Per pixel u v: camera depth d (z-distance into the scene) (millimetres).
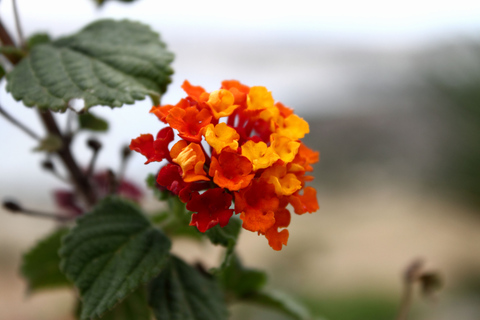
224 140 138
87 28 170
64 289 197
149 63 161
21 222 643
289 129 148
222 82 154
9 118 169
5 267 573
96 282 153
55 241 183
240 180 135
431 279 198
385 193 787
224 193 137
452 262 594
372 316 481
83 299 151
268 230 140
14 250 594
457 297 539
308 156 151
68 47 166
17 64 163
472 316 499
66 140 177
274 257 547
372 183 817
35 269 187
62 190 208
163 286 166
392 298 512
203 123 140
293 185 140
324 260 586
